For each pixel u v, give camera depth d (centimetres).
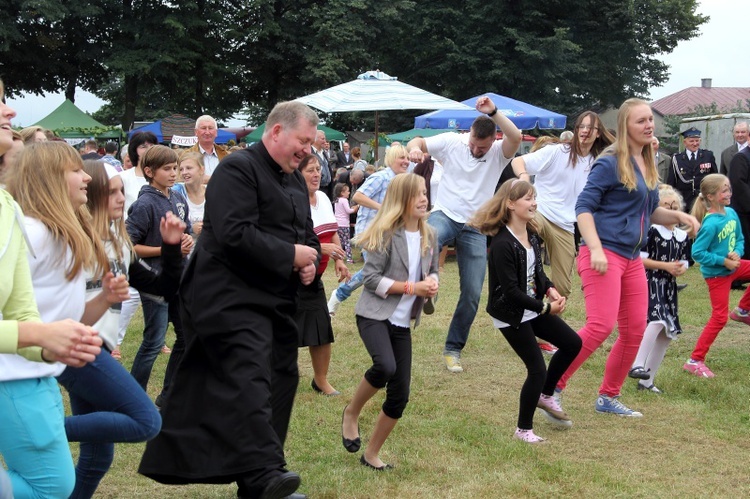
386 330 445
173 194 576
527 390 492
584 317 880
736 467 461
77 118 2417
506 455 471
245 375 348
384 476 438
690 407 572
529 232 501
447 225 656
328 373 647
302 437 500
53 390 283
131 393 327
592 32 3609
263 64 3547
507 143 648
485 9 3472
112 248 354
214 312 354
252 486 338
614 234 520
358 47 3378
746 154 1048
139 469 355
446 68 3503
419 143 663
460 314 660
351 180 1455
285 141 371
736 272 641
